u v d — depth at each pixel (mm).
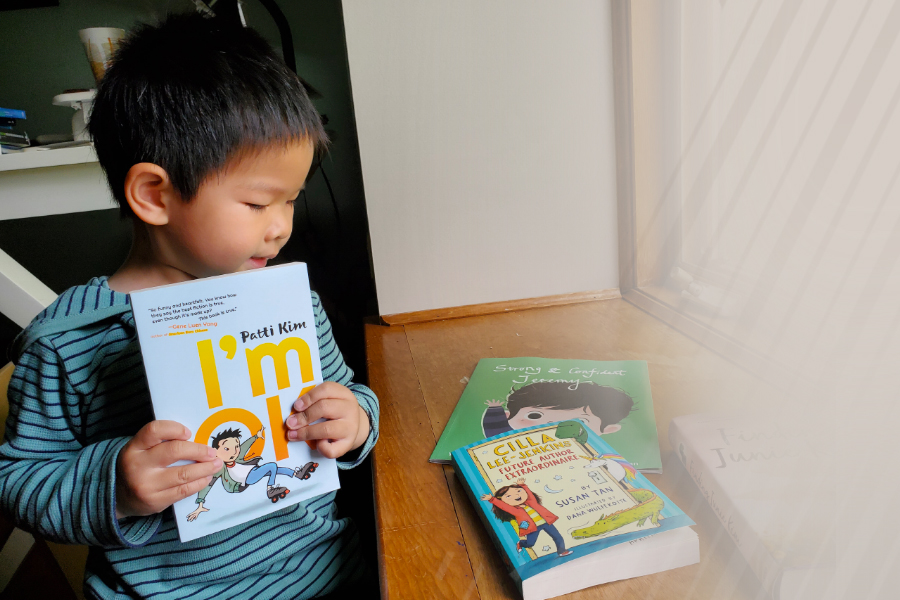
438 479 574
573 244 1100
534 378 780
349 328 1405
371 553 927
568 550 429
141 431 449
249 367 472
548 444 581
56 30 1173
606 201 1084
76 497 469
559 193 1065
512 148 1026
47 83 1201
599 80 1014
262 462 488
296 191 566
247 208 526
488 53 972
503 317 1069
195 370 454
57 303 562
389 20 934
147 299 431
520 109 1007
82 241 1315
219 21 581
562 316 1048
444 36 953
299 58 1251
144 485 445
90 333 546
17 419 536
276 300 474
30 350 533
